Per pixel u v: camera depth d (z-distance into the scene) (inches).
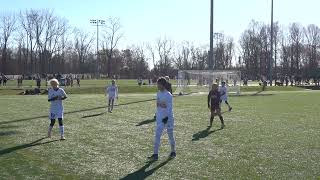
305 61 5152.6
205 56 5497.1
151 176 439.2
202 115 1057.5
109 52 5014.8
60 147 601.3
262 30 5014.8
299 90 2810.0
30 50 4793.3
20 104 1405.0
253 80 4694.9
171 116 527.2
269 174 446.6
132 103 1480.1
